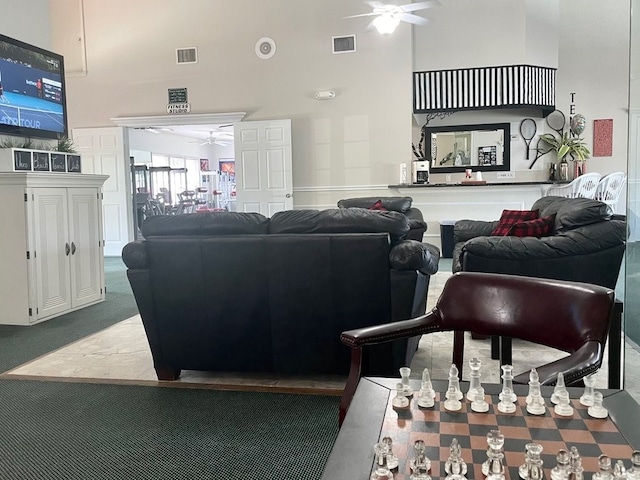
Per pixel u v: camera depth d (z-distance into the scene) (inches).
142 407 98.7
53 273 173.6
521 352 129.4
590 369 49.8
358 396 47.1
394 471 34.1
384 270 99.1
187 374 118.0
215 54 316.8
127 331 155.6
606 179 299.9
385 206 273.6
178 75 320.8
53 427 90.7
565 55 331.3
